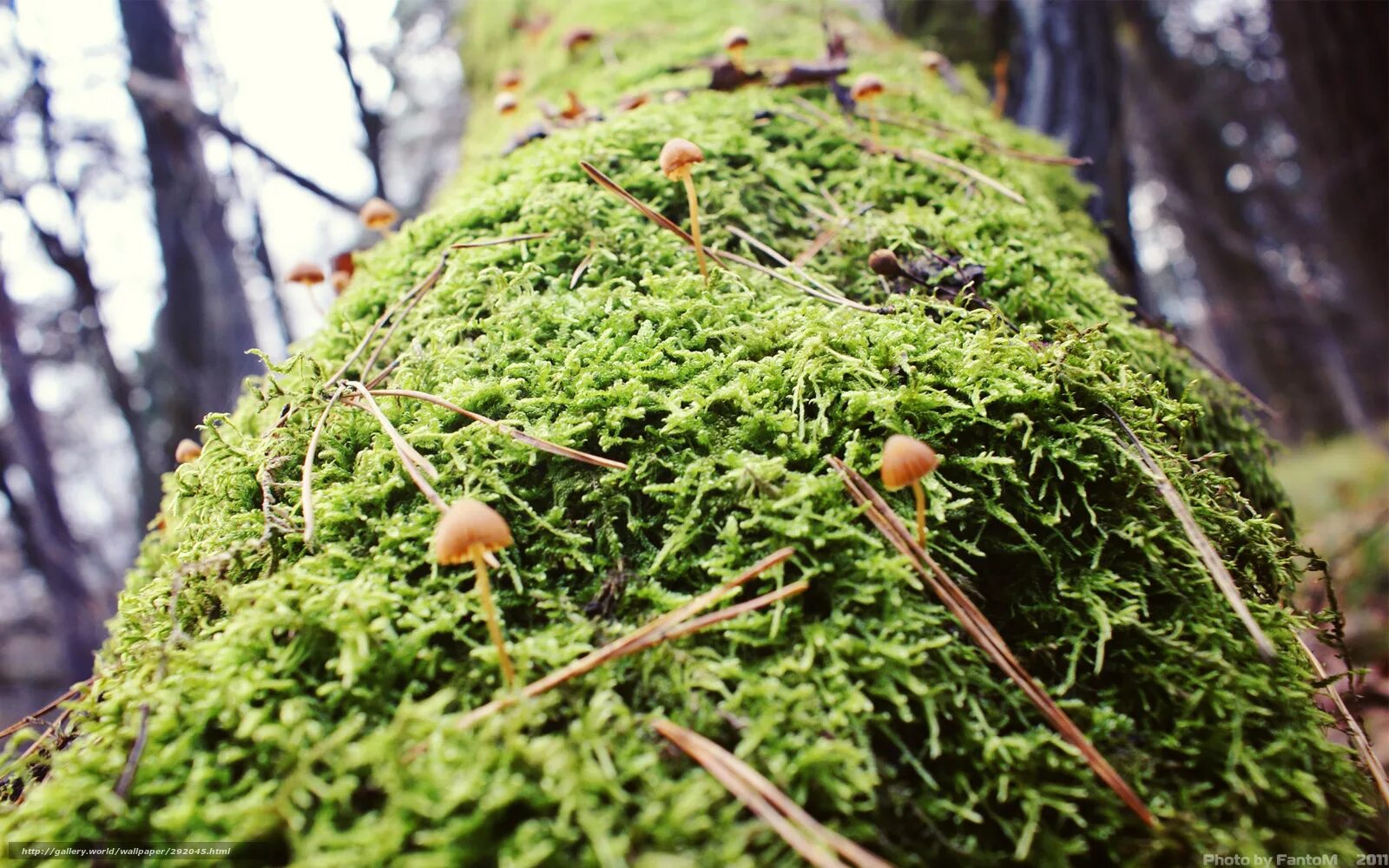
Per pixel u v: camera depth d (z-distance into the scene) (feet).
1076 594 0.45
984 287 0.61
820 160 0.78
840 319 0.54
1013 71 1.51
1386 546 1.80
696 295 0.57
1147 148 5.37
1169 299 7.34
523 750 0.36
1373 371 4.17
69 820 0.36
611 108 0.93
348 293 0.70
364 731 0.39
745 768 0.37
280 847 0.35
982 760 0.40
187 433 2.01
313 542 0.46
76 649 2.52
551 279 0.61
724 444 0.48
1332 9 2.23
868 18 1.59
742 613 0.42
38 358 2.68
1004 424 0.48
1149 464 0.47
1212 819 0.39
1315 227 4.01
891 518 0.45
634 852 0.35
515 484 0.48
